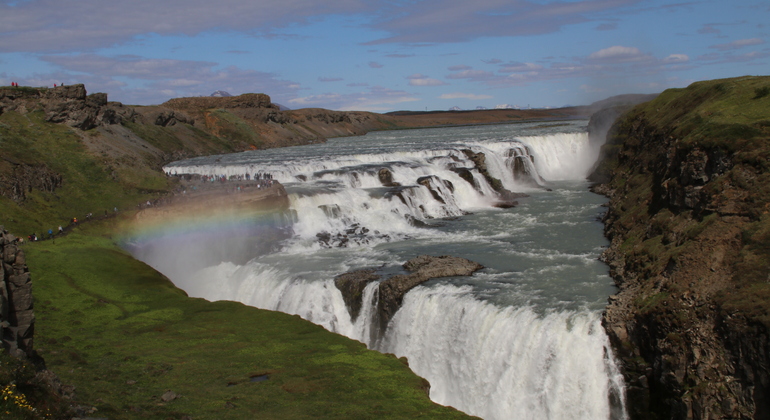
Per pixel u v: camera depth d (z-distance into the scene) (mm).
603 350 40938
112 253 64812
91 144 102438
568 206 88062
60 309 50094
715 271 41500
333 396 36250
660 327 39344
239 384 37438
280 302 57969
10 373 25766
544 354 42125
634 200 69000
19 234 67312
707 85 82375
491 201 96438
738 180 48938
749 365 35000
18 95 107375
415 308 49750
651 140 87375
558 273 54281
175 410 32938
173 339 45281
